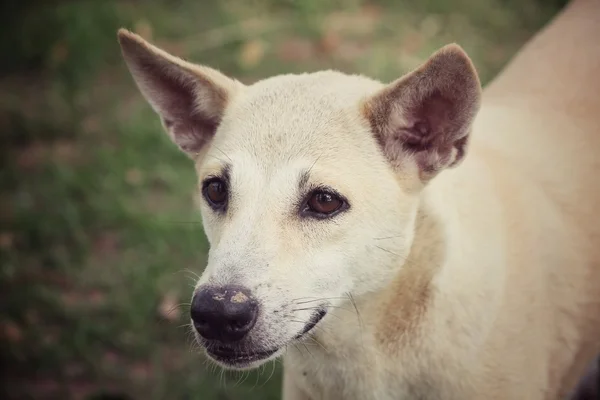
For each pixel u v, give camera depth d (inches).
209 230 124.6
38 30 323.9
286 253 113.9
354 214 116.5
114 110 280.2
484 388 122.3
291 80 128.6
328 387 131.1
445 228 121.0
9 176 251.9
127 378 185.6
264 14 314.0
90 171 247.9
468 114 116.0
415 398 125.3
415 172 120.9
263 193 116.0
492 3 303.3
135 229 224.1
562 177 143.3
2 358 190.7
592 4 169.2
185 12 323.9
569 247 138.0
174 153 248.7
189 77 131.5
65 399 181.5
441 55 112.9
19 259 219.1
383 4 314.2
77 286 211.8
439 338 120.6
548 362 133.6
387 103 118.6
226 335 110.1
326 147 118.0
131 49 132.3
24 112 284.0
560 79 157.4
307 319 115.3
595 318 141.6
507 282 125.4
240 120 124.1
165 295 201.9
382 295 121.4
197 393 176.7
